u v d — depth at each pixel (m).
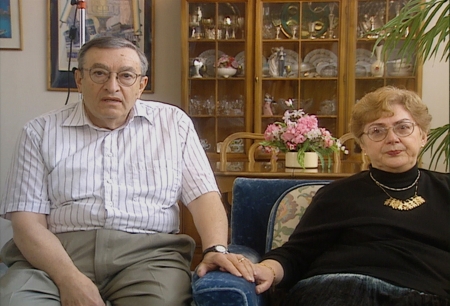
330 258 1.35
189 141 1.58
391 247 1.29
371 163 1.46
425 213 1.33
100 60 1.42
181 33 3.50
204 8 3.59
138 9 3.62
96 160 1.45
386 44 1.79
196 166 1.55
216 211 1.48
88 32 3.61
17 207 1.40
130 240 1.40
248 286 1.15
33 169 1.43
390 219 1.33
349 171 2.51
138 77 1.48
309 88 3.63
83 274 1.29
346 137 2.97
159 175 1.49
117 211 1.42
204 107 3.67
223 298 1.11
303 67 3.61
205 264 1.25
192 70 3.63
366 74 3.56
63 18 3.55
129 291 1.31
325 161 2.95
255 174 2.42
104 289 1.36
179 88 3.71
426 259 1.26
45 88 3.63
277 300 1.44
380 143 1.38
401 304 1.16
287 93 3.66
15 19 3.56
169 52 3.68
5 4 3.54
